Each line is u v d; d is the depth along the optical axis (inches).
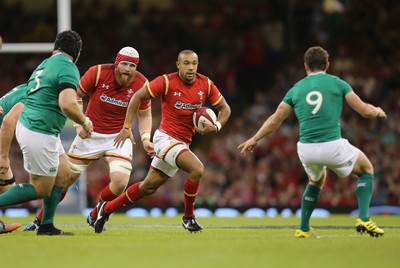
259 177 2815.0
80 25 3843.5
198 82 1397.6
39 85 1226.0
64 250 1034.1
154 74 3725.4
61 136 2220.7
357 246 1099.9
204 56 3742.6
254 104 3486.7
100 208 1397.6
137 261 917.2
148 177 1393.9
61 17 2401.6
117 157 1465.3
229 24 3873.0
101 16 3863.2
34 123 1218.6
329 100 1239.5
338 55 3565.5
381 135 2923.2
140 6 3956.7
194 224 1401.3
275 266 879.7
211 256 967.6
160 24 3850.9
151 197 2765.7
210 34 3826.3
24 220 2014.0
